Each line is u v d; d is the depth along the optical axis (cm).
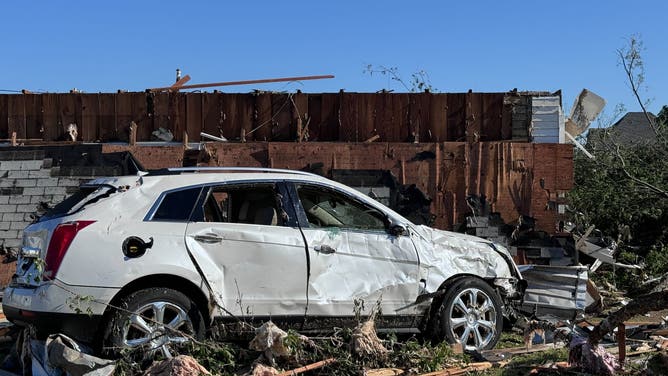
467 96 1149
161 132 1172
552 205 1089
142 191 586
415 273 666
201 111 1175
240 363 574
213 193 609
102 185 597
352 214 664
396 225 668
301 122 1162
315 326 623
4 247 1037
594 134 1507
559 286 834
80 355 510
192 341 557
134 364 530
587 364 557
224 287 586
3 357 642
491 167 1092
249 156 1094
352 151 1091
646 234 1306
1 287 1022
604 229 1275
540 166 1091
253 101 1173
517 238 1082
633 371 567
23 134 1188
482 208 1084
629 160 1362
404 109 1155
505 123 1148
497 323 702
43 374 521
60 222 556
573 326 705
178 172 614
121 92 1179
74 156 1056
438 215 1086
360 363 573
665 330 748
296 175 648
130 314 543
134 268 551
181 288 579
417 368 583
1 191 1054
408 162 1091
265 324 567
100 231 553
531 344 703
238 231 597
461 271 696
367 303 641
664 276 1050
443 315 672
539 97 1139
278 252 607
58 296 534
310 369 555
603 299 978
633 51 1348
